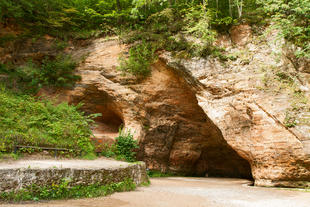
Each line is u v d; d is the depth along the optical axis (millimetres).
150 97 14461
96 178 6426
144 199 6098
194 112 15172
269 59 10984
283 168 9164
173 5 14875
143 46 13992
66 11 15633
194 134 15914
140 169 8953
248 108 10539
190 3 14234
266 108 9984
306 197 7176
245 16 12500
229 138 11008
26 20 15039
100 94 14867
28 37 15039
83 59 15023
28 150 8023
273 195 7547
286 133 9273
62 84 14484
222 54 12156
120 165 8000
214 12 13594
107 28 15453
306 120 9062
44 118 10383
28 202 4789
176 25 13664
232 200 6547
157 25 14320
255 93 10484
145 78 14375
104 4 16391
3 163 6348
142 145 14438
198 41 12750
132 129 14141
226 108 11266
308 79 10109
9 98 10797
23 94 12750
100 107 15445
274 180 9398
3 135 7750
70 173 5828
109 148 11695
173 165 16156
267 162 9625
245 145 10430
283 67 10586
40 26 15391
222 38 12758
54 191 5395
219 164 17938
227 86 11430
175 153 15930
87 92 14719
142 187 8383
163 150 15328
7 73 13453
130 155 11836
